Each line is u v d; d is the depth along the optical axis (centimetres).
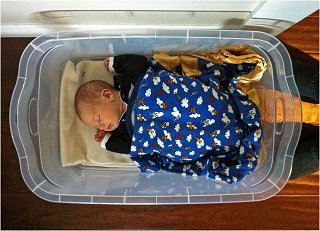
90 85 102
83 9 90
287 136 96
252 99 99
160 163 109
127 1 82
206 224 118
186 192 99
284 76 96
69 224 118
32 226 118
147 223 118
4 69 120
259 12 85
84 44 103
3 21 103
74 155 110
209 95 96
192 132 97
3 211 118
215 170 100
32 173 95
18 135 92
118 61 106
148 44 104
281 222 117
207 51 109
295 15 85
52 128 108
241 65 104
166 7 88
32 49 95
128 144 107
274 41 94
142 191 100
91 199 96
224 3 83
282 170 96
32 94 98
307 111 113
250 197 95
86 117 101
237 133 98
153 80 96
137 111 97
